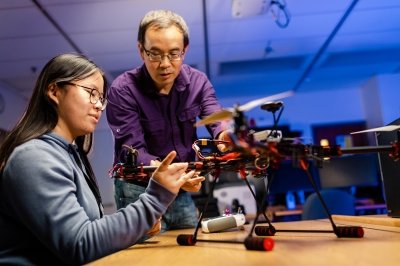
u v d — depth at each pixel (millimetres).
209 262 652
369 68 5344
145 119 1523
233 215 1187
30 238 891
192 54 4312
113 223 826
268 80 5480
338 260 584
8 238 886
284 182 4184
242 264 609
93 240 799
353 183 4219
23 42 3627
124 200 1499
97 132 5840
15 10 3035
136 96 1501
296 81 5695
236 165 850
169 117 1550
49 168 849
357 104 6434
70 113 991
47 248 899
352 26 3857
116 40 3768
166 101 1530
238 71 4977
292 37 4023
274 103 785
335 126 6453
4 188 866
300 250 695
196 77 1601
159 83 1438
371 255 608
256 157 777
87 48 3906
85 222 833
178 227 1558
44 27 3369
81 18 3262
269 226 949
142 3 3082
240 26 3654
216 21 3512
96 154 5797
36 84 999
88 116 1005
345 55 4754
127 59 4305
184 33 1363
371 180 4199
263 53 4430
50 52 3904
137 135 1459
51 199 818
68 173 890
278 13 3430
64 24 3342
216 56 4422
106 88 1115
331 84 6070
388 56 4879
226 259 666
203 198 2146
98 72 1045
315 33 3967
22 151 872
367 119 6242
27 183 828
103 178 5766
